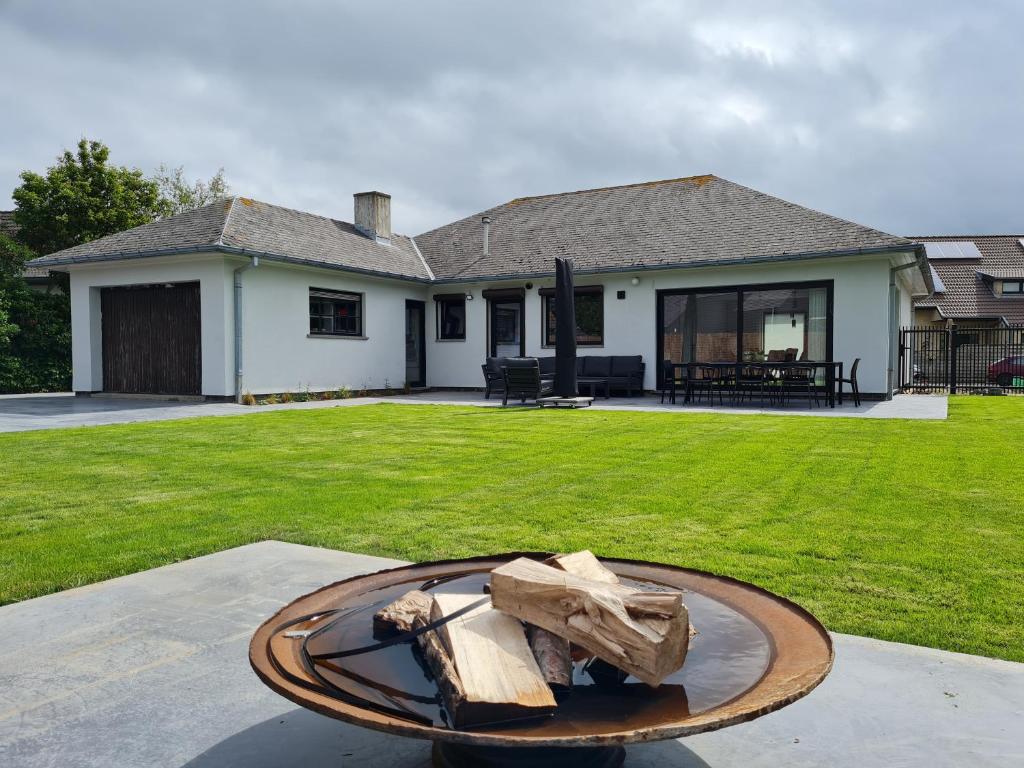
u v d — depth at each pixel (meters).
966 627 2.83
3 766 1.92
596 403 14.45
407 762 1.97
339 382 16.41
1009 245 32.91
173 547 4.02
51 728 2.13
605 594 1.65
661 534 4.18
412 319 19.42
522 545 3.96
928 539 4.05
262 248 14.34
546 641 1.67
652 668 1.50
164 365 14.84
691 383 14.38
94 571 3.61
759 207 16.64
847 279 14.23
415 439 8.63
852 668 2.46
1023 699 2.24
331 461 6.96
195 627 2.90
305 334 15.52
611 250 17.05
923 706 2.21
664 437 8.71
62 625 2.92
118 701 2.30
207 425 10.19
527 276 17.06
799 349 14.84
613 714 1.46
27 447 7.91
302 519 4.63
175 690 2.38
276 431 9.45
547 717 1.44
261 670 1.59
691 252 15.73
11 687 2.39
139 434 9.09
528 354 17.77
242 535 4.25
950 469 6.28
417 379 19.42
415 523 4.50
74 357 15.65
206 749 2.03
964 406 13.45
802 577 3.40
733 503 5.01
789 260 14.23
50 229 21.86
